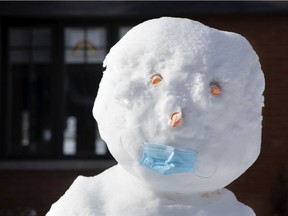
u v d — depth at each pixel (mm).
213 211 3172
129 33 3234
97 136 10258
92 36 10211
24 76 10258
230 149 3021
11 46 10234
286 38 10117
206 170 2998
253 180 10094
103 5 9930
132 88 3014
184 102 2953
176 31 3127
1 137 10164
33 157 10188
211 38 3105
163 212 3133
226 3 9898
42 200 10141
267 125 10141
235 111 3023
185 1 9906
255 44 10125
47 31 10219
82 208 3197
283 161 10094
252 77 3104
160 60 3043
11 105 10281
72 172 10109
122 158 3098
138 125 2988
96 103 3229
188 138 2957
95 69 10242
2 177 10141
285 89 10133
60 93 10211
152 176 3037
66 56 10250
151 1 9914
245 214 3250
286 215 9609
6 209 10125
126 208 3166
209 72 3004
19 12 9938
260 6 9906
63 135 10219
